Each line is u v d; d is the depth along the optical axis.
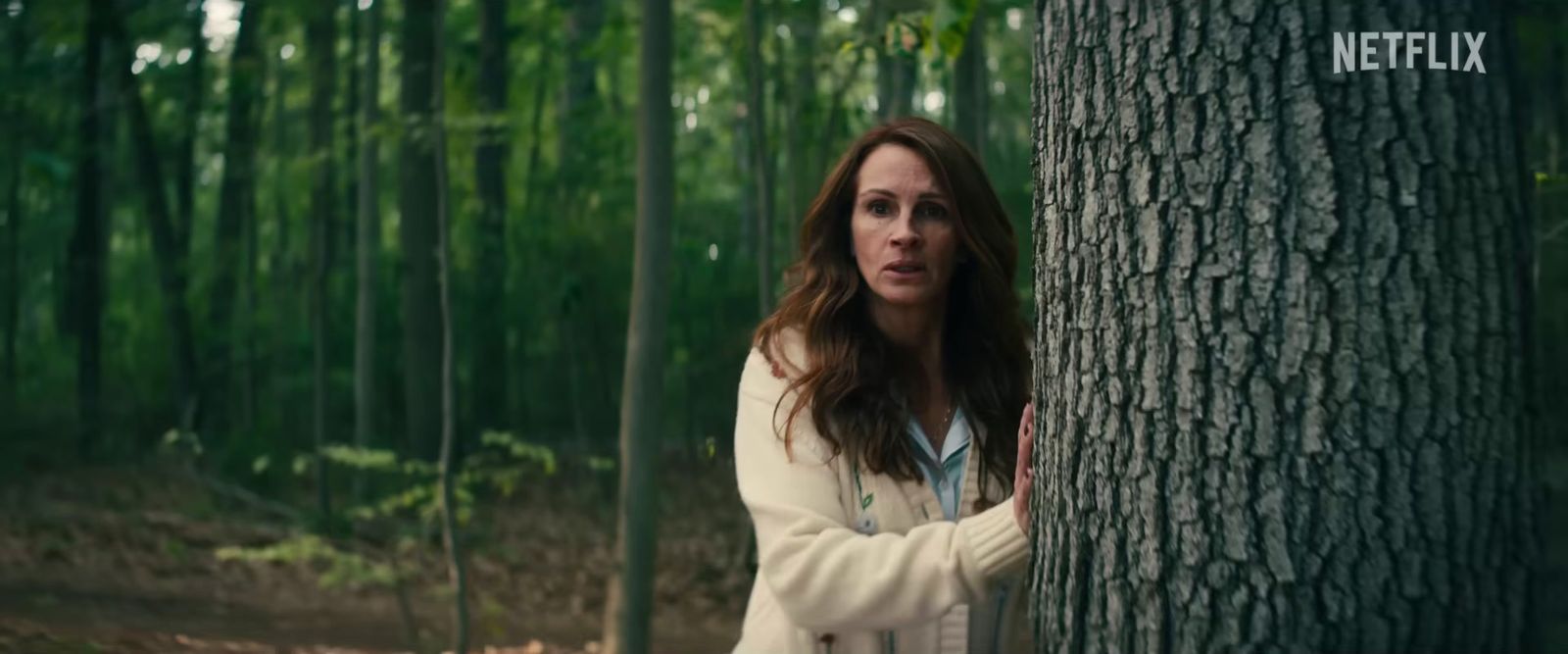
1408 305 1.46
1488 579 1.47
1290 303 1.49
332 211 16.12
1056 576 1.74
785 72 9.72
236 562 10.10
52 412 19.69
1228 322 1.52
